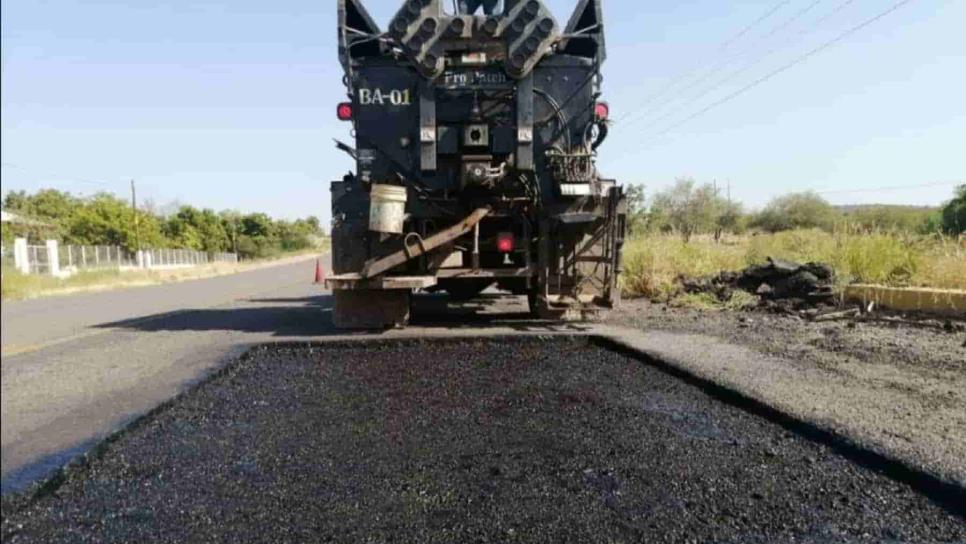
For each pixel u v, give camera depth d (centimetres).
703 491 228
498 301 944
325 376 436
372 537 196
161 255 4609
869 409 310
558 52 651
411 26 605
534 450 274
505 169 621
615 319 675
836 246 873
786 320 635
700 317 679
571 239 636
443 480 241
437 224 654
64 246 2933
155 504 223
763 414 320
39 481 236
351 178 639
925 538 193
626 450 273
